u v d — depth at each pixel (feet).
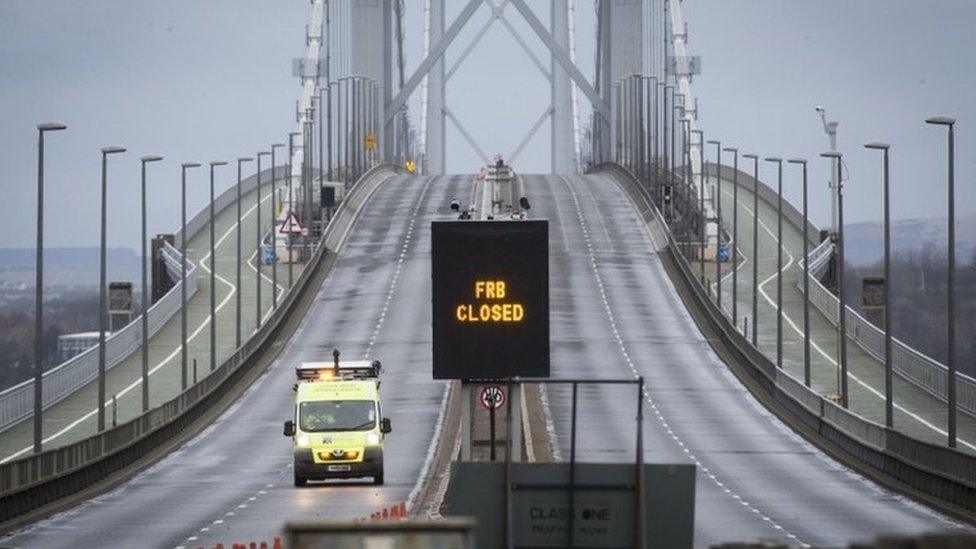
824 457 546.26
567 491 188.85
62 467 441.27
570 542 188.85
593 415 643.04
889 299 523.29
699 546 329.11
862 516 392.88
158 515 401.90
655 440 580.30
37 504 411.75
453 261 394.93
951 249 465.88
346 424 474.08
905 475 465.06
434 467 515.91
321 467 467.11
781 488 461.78
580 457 517.55
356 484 476.95
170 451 569.64
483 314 394.52
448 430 605.31
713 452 553.64
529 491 188.75
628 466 189.06
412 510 400.06
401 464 526.16
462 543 148.05
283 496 444.55
